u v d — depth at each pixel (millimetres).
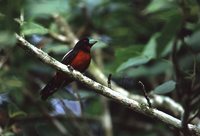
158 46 9781
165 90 8531
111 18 14078
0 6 8188
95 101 13320
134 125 13656
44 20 13062
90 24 14062
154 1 12453
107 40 13898
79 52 9570
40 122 12711
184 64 11961
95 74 11906
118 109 14219
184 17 9641
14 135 10680
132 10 14195
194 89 8195
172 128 8234
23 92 12797
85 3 13734
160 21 13648
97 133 13391
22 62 13188
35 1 12805
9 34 7773
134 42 13914
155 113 7836
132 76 12398
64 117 12758
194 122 9094
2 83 11312
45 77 13734
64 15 13188
